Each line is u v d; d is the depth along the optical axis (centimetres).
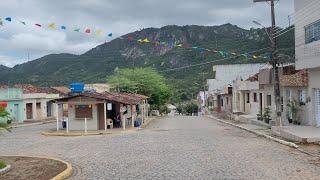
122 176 1301
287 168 1370
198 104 9750
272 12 2869
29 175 1329
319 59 2450
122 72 6456
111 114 3675
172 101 10169
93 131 3244
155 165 1489
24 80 8750
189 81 10369
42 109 6009
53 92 6450
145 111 5341
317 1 2464
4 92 5109
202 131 3081
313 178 1194
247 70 6819
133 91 6103
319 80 2642
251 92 4603
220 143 2177
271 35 2877
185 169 1392
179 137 2553
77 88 3859
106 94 3766
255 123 3638
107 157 1738
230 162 1517
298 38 2794
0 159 1689
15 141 2641
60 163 1551
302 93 3009
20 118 5397
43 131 3484
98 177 1302
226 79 6994
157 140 2388
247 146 2027
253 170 1345
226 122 4250
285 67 3375
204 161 1555
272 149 1895
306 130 2411
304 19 2677
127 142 2331
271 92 3597
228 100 6275
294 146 1942
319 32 2469
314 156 1644
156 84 6506
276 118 2822
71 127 3422
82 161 1650
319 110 2725
